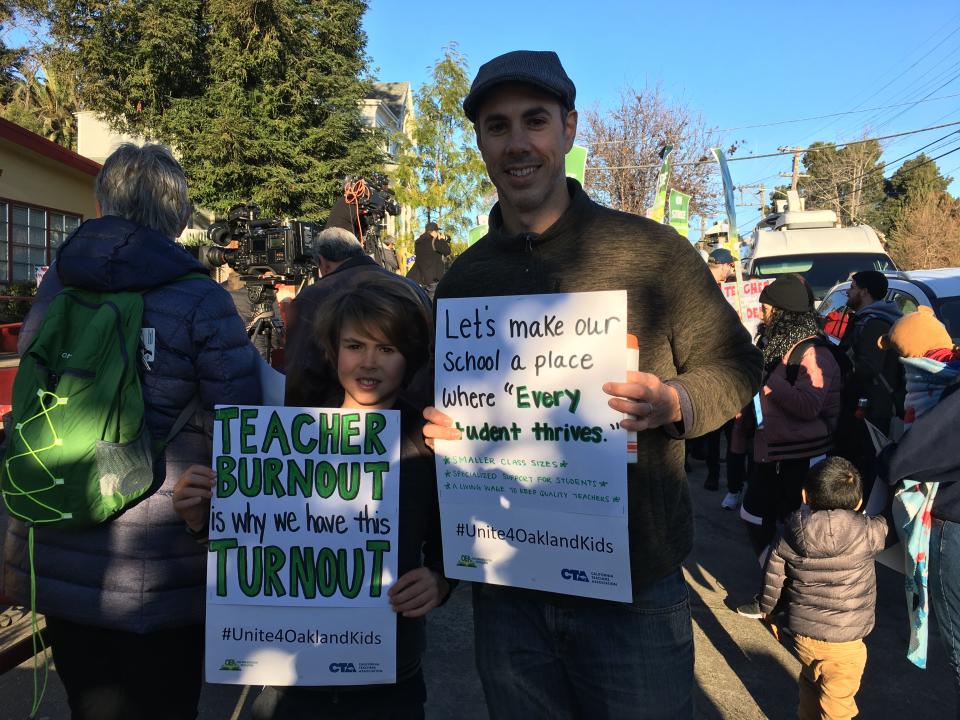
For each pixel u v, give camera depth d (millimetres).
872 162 46906
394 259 6418
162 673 1946
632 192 30094
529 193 1689
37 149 13938
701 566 4750
